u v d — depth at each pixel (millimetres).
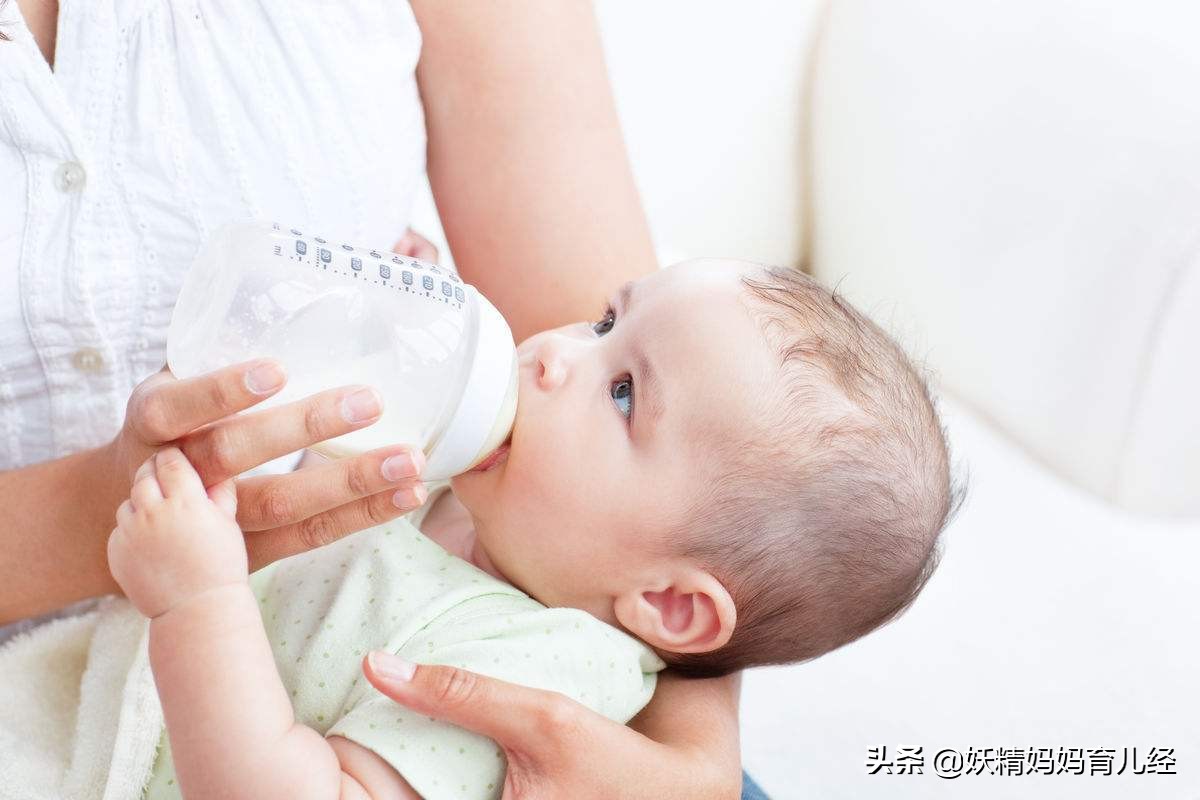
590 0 1211
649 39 1636
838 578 969
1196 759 1269
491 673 852
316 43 1016
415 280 826
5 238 915
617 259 1179
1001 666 1349
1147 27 1468
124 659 958
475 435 847
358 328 796
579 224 1165
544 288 1169
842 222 1771
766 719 1294
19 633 1081
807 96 1771
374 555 946
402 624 895
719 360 933
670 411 929
